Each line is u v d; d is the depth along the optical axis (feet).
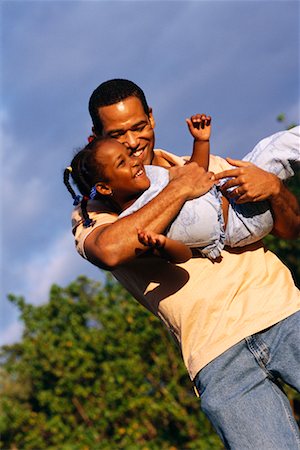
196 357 14.56
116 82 15.65
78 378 68.54
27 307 76.13
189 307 14.73
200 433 61.77
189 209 14.14
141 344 64.90
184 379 64.49
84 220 15.29
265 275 14.93
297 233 15.53
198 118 15.29
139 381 64.18
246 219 14.71
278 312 14.47
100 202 15.49
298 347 14.29
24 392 87.45
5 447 76.28
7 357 87.20
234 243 14.82
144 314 64.69
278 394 14.47
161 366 63.82
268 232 15.07
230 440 14.28
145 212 14.02
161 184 14.53
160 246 13.78
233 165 14.80
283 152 15.30
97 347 66.85
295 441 14.15
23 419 73.36
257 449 14.06
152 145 15.71
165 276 15.01
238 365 14.37
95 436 67.05
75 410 72.64
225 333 14.46
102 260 14.05
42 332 75.36
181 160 15.94
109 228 14.17
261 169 14.75
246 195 14.43
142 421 65.77
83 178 14.82
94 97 15.64
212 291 14.69
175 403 62.08
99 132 15.67
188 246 14.40
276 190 14.62
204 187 14.24
